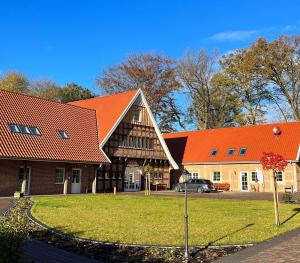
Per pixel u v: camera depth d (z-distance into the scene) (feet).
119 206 57.77
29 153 85.10
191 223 39.83
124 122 118.62
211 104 173.88
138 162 124.26
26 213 46.52
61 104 108.88
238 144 133.18
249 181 124.47
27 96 100.78
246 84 160.35
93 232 33.53
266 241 30.76
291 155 116.47
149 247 28.09
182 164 140.97
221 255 26.40
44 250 26.91
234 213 49.83
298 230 36.52
